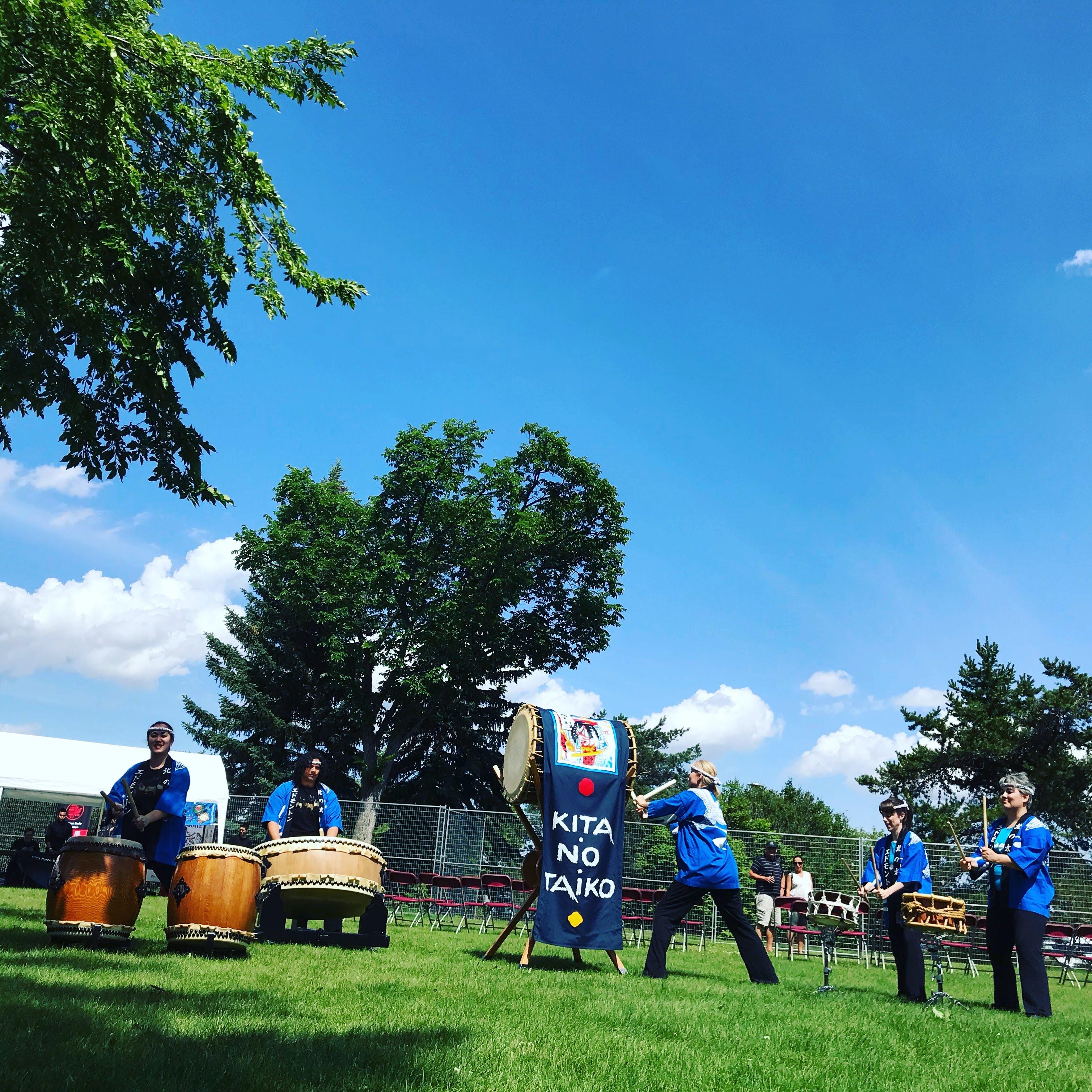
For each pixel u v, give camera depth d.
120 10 9.88
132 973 5.86
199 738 40.19
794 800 71.69
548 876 8.86
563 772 9.15
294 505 37.34
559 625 39.69
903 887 8.40
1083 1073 4.99
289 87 10.82
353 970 7.10
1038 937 7.91
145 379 11.07
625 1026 5.31
